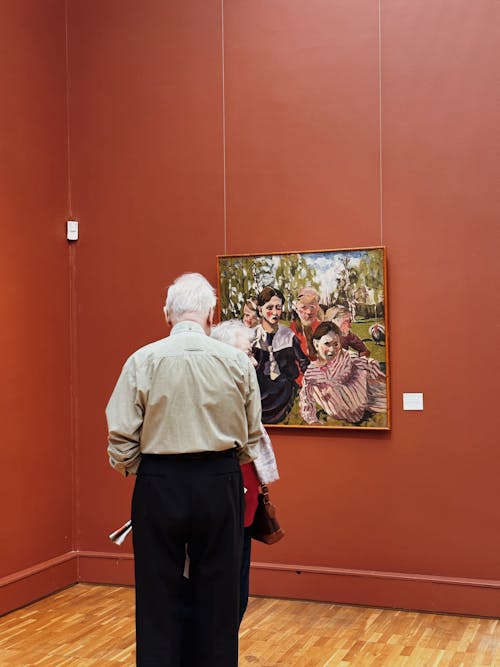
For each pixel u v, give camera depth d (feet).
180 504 11.30
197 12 21.24
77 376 22.21
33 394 20.66
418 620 18.24
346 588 19.53
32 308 20.74
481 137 18.74
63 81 22.22
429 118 19.13
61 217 22.00
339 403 19.61
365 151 19.63
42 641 17.06
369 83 19.62
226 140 20.92
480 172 18.74
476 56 18.80
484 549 18.54
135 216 21.77
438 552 18.90
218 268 20.70
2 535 19.38
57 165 21.89
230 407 11.63
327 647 16.42
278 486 20.20
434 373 19.01
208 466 11.44
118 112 21.94
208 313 12.30
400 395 19.26
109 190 22.00
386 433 19.38
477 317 18.71
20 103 20.45
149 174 21.65
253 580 20.30
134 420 11.44
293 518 20.07
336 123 19.89
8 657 16.08
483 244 18.69
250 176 20.67
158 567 11.41
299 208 20.20
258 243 20.57
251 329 20.43
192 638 11.70
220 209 20.95
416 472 19.11
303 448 20.04
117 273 21.91
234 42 20.88
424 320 19.11
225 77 20.94
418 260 19.17
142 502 11.45
